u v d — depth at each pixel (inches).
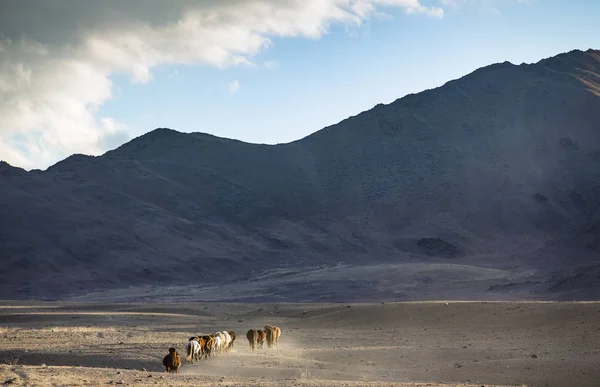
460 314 2126.0
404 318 2234.3
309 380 897.5
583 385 1000.2
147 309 3617.1
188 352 1264.8
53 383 749.9
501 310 2055.9
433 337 1796.3
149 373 927.0
